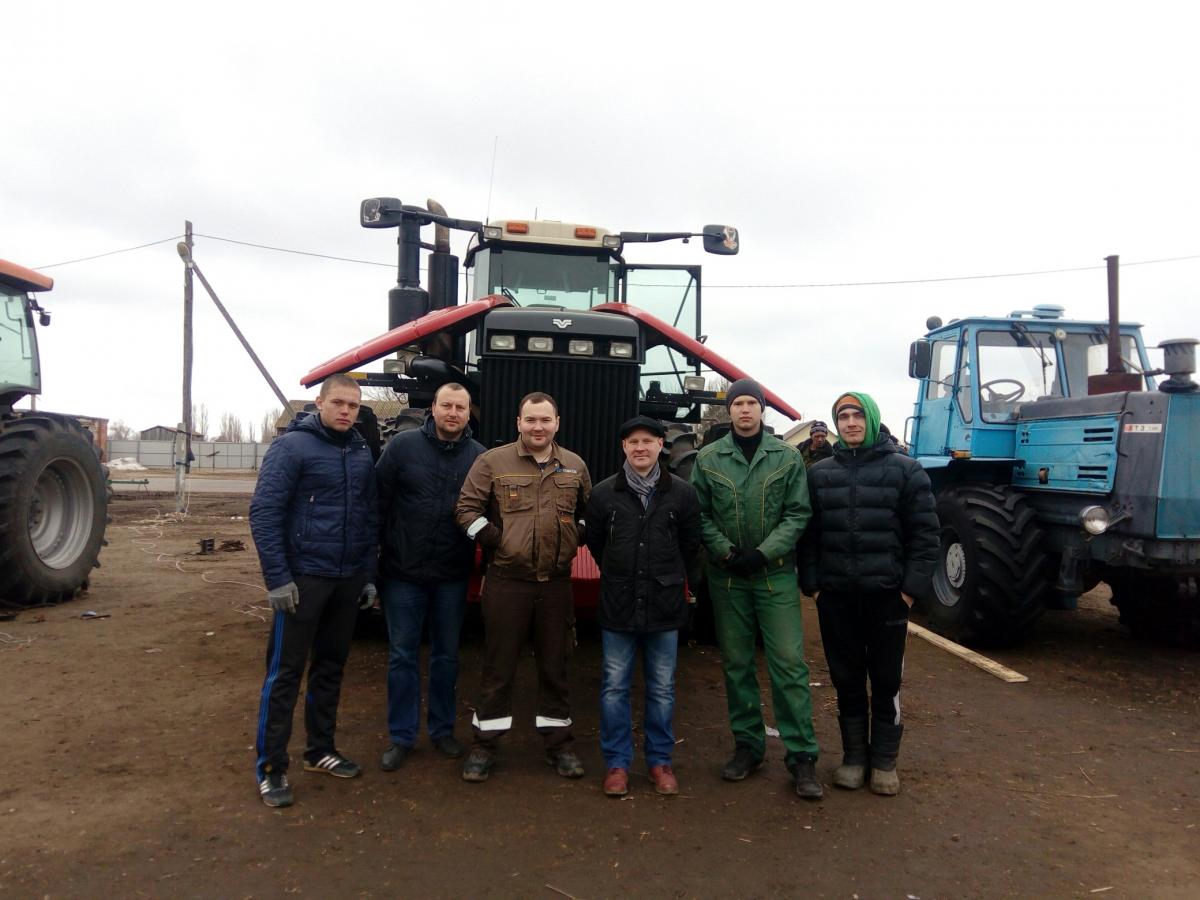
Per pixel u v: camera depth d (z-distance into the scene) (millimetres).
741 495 3623
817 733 4324
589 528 3635
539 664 3674
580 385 4973
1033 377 6742
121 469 36562
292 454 3357
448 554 3736
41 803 3223
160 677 4848
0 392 6609
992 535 5812
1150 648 6211
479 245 6723
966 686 5188
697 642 5941
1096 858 2996
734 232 7023
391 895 2648
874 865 2916
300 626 3357
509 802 3371
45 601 6660
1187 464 5121
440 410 3660
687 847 3021
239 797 3328
